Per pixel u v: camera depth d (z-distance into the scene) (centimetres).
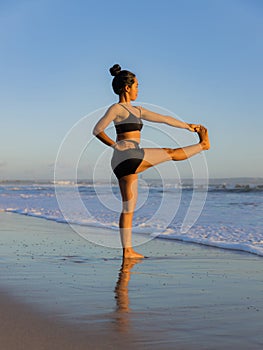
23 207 1625
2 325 277
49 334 259
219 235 778
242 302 342
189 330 272
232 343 250
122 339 254
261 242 692
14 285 395
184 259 552
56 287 387
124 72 527
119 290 379
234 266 502
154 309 319
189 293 371
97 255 577
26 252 600
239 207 1381
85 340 250
